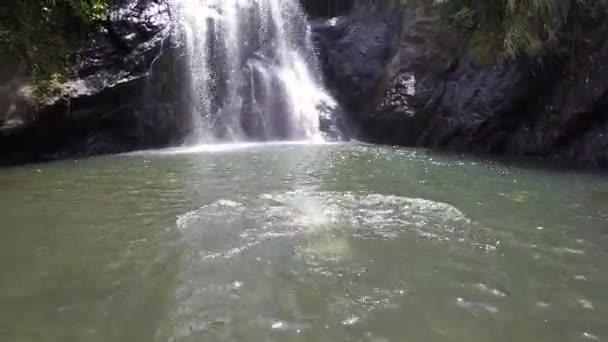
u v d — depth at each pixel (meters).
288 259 4.65
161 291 3.97
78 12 11.63
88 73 11.74
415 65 14.37
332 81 16.55
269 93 15.84
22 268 4.41
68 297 3.86
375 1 16.53
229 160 10.59
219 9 15.09
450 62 13.67
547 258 4.73
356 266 4.51
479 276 4.31
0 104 10.34
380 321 3.53
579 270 4.45
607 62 10.98
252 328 3.42
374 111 15.00
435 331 3.40
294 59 17.03
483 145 13.14
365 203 6.74
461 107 13.29
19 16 10.98
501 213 6.36
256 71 15.73
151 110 13.06
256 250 4.87
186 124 13.99
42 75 11.04
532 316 3.61
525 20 11.69
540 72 12.06
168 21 13.41
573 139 11.85
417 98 14.09
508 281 4.21
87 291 3.96
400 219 6.00
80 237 5.23
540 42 11.61
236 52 15.47
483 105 12.88
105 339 3.27
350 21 16.84
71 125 11.52
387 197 7.13
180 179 8.34
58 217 5.97
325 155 11.49
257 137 15.38
